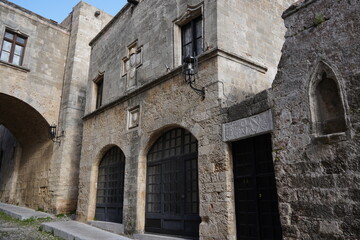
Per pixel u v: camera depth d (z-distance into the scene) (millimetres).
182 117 8430
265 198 6320
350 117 4793
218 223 6758
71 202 16141
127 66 12055
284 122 5793
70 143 16703
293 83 5766
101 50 14422
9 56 16328
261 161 6559
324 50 5359
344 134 4816
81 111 17531
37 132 18672
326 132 5195
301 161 5363
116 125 11617
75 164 16688
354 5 5074
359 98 4738
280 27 10195
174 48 9484
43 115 16969
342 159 4785
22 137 20328
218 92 7438
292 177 5449
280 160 5715
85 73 18188
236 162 7074
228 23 8312
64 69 18484
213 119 7430
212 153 7273
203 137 7609
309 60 5566
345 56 5035
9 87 15852
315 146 5191
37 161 18844
